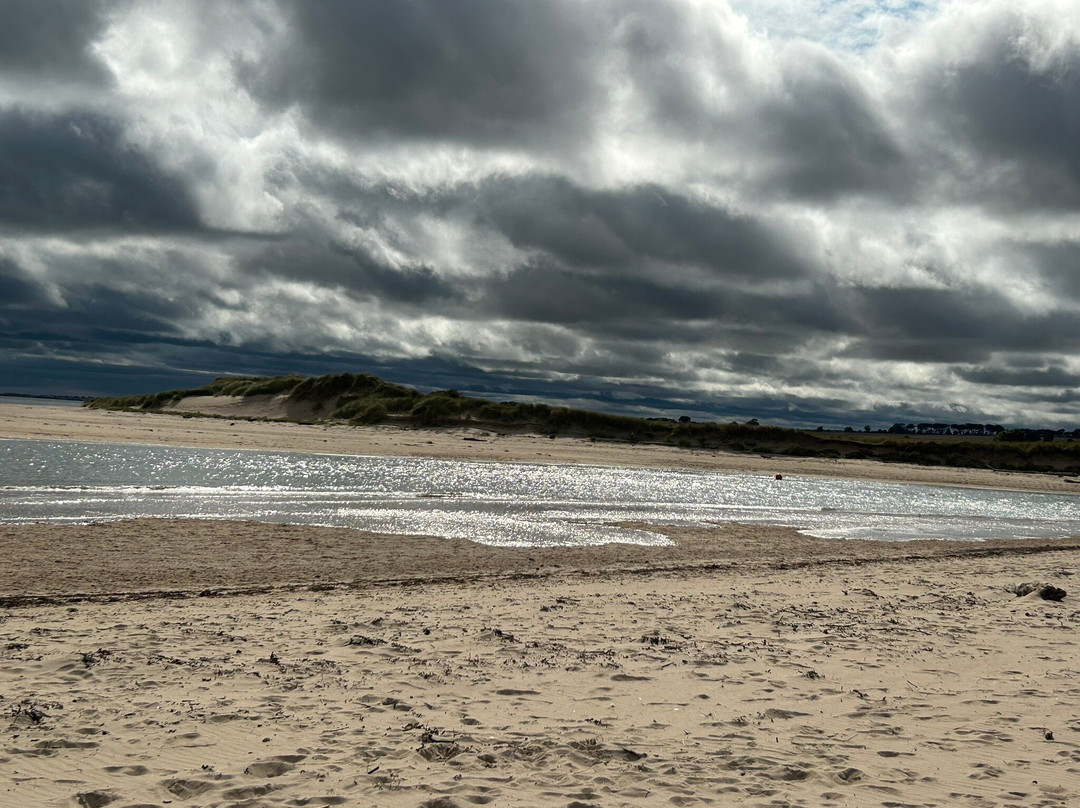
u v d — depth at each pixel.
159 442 39.75
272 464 34.25
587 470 41.03
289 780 5.25
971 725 6.86
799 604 12.23
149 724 6.21
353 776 5.35
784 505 31.05
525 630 9.86
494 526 20.83
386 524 20.11
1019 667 8.91
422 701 7.05
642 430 65.81
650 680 7.95
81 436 39.69
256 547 16.06
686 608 11.59
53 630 9.05
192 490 24.28
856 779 5.60
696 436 65.81
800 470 50.28
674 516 25.05
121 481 25.75
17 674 7.33
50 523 17.33
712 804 5.11
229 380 83.00
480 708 6.93
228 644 8.74
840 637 10.06
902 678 8.32
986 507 37.00
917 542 22.62
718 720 6.82
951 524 28.47
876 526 26.28
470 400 66.44
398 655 8.52
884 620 11.21
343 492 26.08
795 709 7.19
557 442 57.16
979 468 66.06
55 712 6.38
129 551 14.90
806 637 10.00
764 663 8.73
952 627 10.89
